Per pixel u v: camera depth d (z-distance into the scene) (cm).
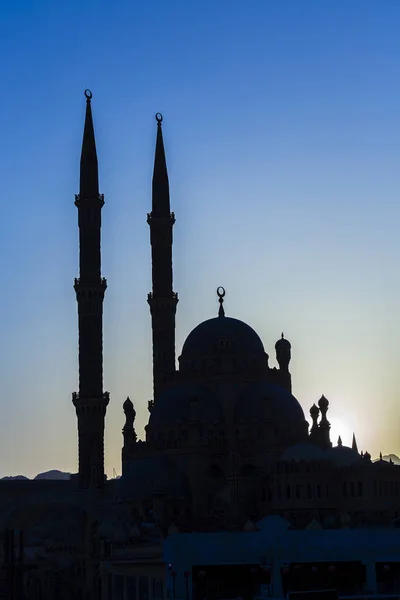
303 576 11925
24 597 17500
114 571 14588
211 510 18662
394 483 17988
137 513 18650
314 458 18138
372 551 12162
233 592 11844
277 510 18038
